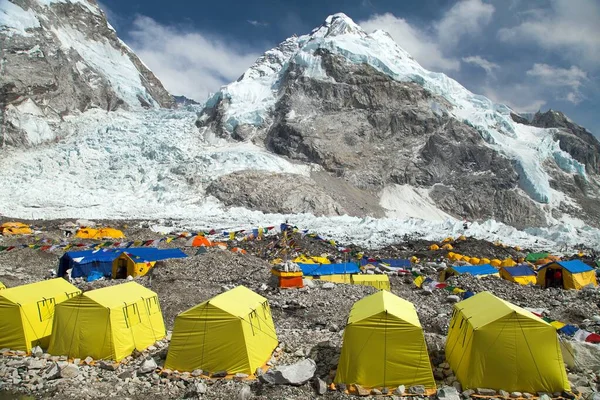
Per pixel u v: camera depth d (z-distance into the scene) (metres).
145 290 19.55
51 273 33.56
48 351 17.19
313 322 21.94
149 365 15.51
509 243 70.81
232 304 16.41
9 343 17.56
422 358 14.27
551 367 13.89
